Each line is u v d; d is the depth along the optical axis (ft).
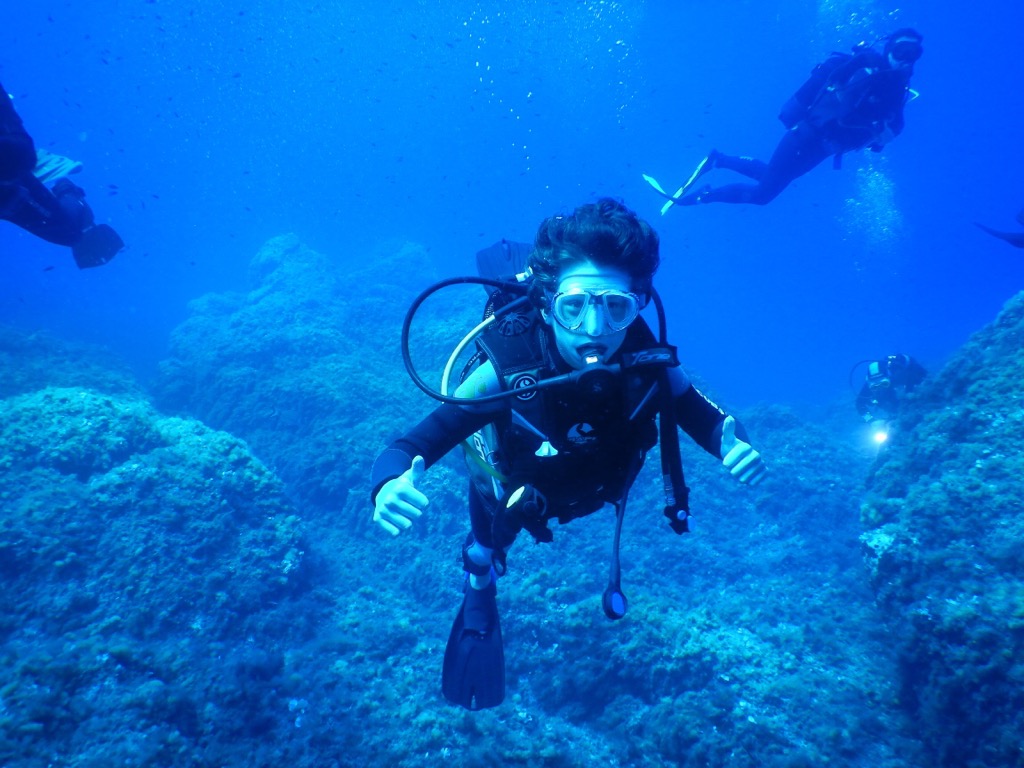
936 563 16.02
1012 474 16.47
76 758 13.17
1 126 11.24
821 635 19.88
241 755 14.89
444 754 15.79
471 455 6.35
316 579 22.31
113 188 38.99
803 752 15.76
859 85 25.95
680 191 34.24
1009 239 26.32
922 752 15.60
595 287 5.34
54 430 20.30
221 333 41.60
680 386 6.79
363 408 30.86
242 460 22.54
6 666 14.51
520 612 20.22
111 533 18.39
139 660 15.61
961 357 22.56
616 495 6.43
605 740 17.49
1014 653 13.96
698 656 18.43
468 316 39.81
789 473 32.58
